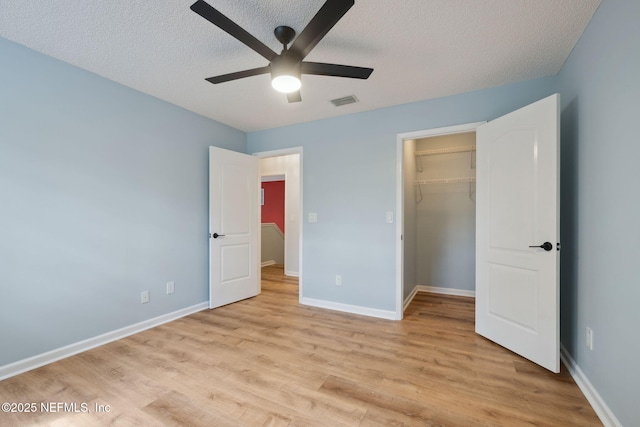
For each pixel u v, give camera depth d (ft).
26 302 6.72
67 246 7.43
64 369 6.74
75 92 7.58
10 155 6.50
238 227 12.25
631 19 4.36
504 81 8.39
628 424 4.40
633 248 4.33
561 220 7.43
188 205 10.67
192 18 5.71
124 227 8.68
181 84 8.63
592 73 5.66
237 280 12.22
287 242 18.08
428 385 6.09
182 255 10.45
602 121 5.26
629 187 4.44
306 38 5.12
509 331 7.59
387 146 10.30
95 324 7.98
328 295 11.39
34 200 6.86
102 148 8.15
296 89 6.22
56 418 5.12
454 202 13.66
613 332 4.85
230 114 11.05
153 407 5.41
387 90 8.96
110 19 5.74
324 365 6.92
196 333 8.87
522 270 7.22
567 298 7.02
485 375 6.46
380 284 10.40
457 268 13.60
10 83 6.50
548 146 6.58
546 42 6.48
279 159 18.38
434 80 8.30
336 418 5.12
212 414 5.23
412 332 8.93
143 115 9.18
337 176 11.20
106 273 8.25
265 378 6.37
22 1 5.20
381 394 5.80
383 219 10.38
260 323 9.71
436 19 5.74
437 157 13.98
